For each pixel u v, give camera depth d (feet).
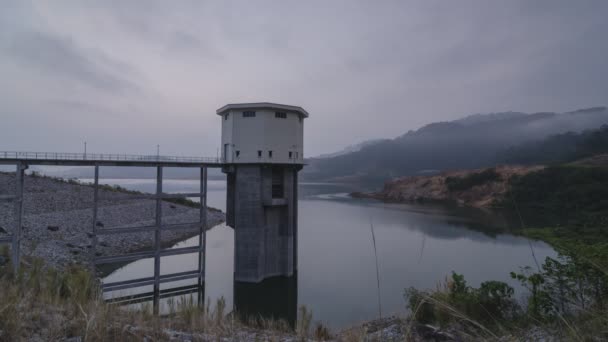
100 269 133.49
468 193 452.76
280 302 108.06
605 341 17.38
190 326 32.68
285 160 126.72
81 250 138.21
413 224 277.85
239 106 121.70
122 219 200.95
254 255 119.96
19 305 26.71
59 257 120.57
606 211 249.14
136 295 107.55
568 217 263.08
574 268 34.04
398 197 538.88
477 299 43.83
